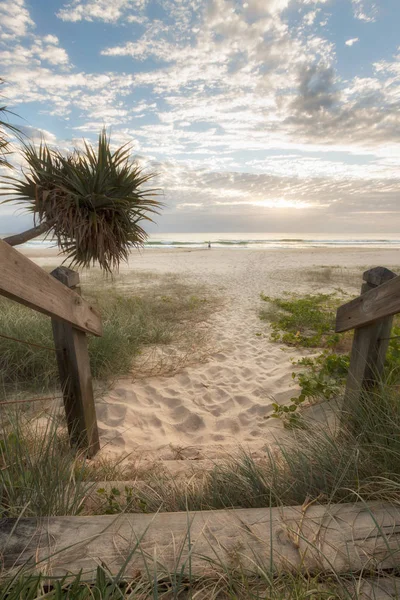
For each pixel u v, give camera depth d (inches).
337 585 40.2
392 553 42.2
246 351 205.5
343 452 68.0
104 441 111.9
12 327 164.1
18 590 35.3
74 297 81.3
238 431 120.9
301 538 45.1
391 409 73.4
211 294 409.1
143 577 39.9
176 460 98.5
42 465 63.9
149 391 150.0
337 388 127.0
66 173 92.7
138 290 417.7
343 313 92.3
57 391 134.0
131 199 95.0
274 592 37.5
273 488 62.9
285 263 853.8
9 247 51.2
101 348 163.5
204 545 45.2
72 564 41.9
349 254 1153.4
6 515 51.8
